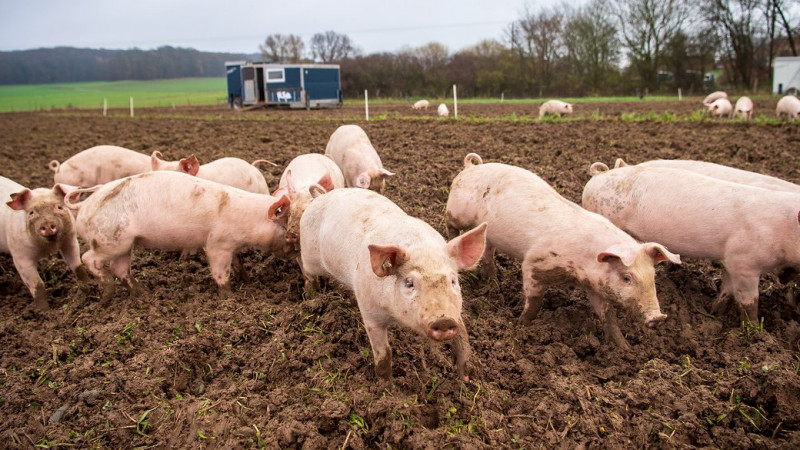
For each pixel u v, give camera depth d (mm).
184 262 7801
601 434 4328
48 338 5934
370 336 4828
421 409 4641
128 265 6781
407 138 17797
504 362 5176
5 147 20094
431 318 3889
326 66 45156
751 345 5328
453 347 4875
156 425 4590
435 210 9344
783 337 5691
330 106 46625
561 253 5523
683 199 6176
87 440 4449
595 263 5312
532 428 4371
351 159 10273
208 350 5477
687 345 5430
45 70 145750
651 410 4535
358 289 4699
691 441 4297
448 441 4203
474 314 6121
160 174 6719
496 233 6160
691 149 13789
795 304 6262
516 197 6000
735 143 14375
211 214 6570
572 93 61750
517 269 7145
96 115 38094
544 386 4840
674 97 51188
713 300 6480
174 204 6512
